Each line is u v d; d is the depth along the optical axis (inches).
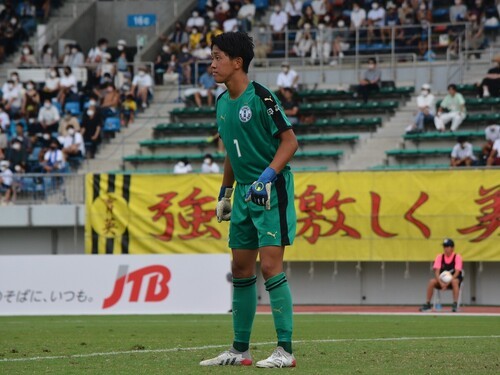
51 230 3794.3
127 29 5354.3
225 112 1149.7
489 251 3218.5
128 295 2790.4
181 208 3462.1
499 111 3951.8
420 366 1146.7
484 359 1249.4
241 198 1151.6
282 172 1134.4
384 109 4114.2
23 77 4562.0
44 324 2292.1
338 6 4793.3
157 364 1166.3
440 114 3863.2
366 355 1302.9
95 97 4217.5
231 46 1128.8
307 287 3511.3
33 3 5241.1
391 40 4436.5
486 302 3339.1
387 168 3442.4
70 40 5172.2
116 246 3511.3
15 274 2812.5
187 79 4571.9
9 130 4261.8
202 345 1524.4
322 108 4153.5
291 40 4675.2
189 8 5172.2
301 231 3366.1
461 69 4232.3
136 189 3499.0
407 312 2970.0
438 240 3260.3
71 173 3754.9
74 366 1155.9
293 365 1120.8
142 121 4367.6
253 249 1157.7
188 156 3991.1
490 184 3221.0
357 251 3324.3
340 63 4456.2
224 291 2790.4
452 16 4456.2
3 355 1342.3
